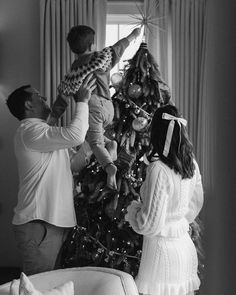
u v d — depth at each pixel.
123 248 2.94
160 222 2.10
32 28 4.46
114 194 2.93
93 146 2.74
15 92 2.57
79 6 4.20
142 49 3.23
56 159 2.53
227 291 0.42
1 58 4.48
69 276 2.00
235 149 0.40
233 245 0.40
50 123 2.88
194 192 2.41
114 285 1.92
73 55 4.24
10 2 4.45
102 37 4.30
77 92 2.53
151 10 4.22
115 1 4.42
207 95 0.54
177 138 2.14
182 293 2.22
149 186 2.11
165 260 2.19
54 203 2.48
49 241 2.53
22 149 2.50
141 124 2.99
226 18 0.41
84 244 3.02
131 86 3.12
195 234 2.92
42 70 4.29
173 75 4.23
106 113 2.77
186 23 4.18
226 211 0.42
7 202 4.59
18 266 4.60
